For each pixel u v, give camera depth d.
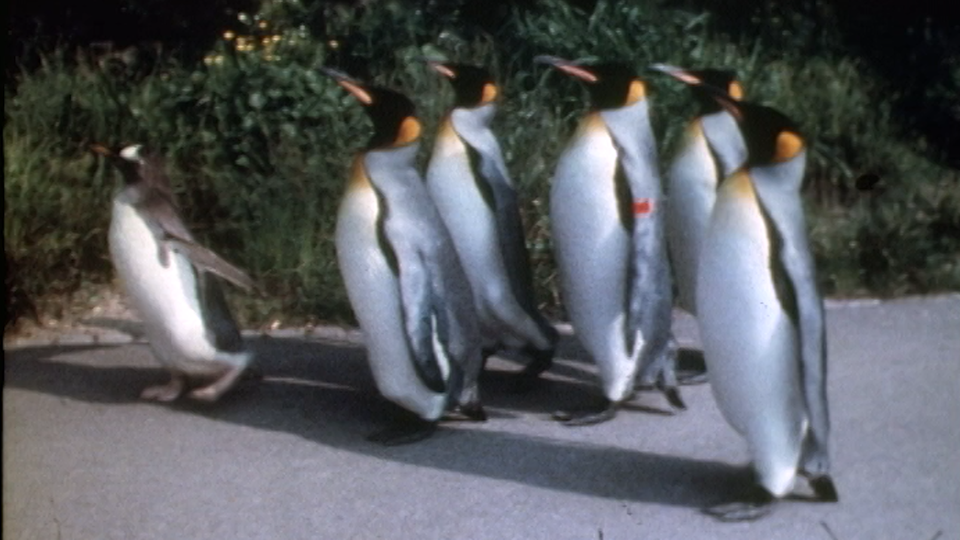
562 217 6.99
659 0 10.59
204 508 6.46
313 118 8.99
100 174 8.75
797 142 6.23
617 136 6.94
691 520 6.36
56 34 10.66
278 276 8.29
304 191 8.62
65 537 6.27
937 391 7.33
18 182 8.41
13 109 9.34
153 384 7.40
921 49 10.93
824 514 6.38
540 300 8.24
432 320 6.82
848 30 11.23
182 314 7.02
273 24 10.21
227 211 8.82
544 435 6.97
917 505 6.42
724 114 7.24
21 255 8.16
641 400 7.29
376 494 6.54
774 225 6.21
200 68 9.88
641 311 6.97
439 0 10.42
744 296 6.23
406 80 9.66
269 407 7.20
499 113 9.27
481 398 7.32
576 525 6.33
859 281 8.64
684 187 7.30
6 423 7.02
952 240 9.05
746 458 6.79
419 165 8.66
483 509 6.44
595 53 9.88
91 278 8.41
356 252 6.80
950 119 10.59
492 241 7.23
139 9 10.57
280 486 6.59
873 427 6.99
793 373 6.25
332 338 7.97
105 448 6.85
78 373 7.51
